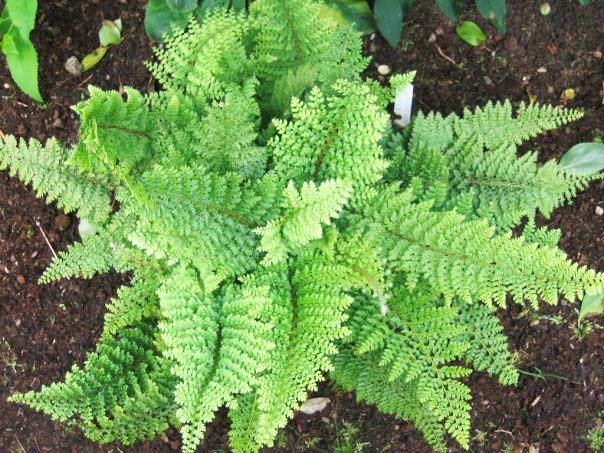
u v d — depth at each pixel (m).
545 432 1.10
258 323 0.78
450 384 0.81
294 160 0.81
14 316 1.08
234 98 0.78
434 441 0.93
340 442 1.09
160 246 0.76
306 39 0.87
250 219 0.82
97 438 0.90
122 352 0.90
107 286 1.07
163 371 0.90
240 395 0.91
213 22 0.86
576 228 1.09
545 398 1.10
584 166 1.06
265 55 0.88
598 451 1.10
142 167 0.83
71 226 1.07
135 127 0.80
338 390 1.07
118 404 0.90
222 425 1.07
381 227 0.82
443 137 0.93
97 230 0.93
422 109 1.10
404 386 0.91
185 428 0.75
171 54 0.87
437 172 0.89
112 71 1.07
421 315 0.83
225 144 0.81
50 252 1.07
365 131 0.78
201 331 0.80
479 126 0.94
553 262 0.74
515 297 0.76
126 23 1.07
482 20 1.10
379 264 0.80
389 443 1.09
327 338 0.78
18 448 1.08
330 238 0.81
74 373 0.87
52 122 1.07
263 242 0.77
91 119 0.70
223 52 0.86
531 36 1.09
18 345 1.08
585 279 0.73
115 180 0.86
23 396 0.88
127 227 0.88
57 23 1.07
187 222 0.77
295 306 0.83
